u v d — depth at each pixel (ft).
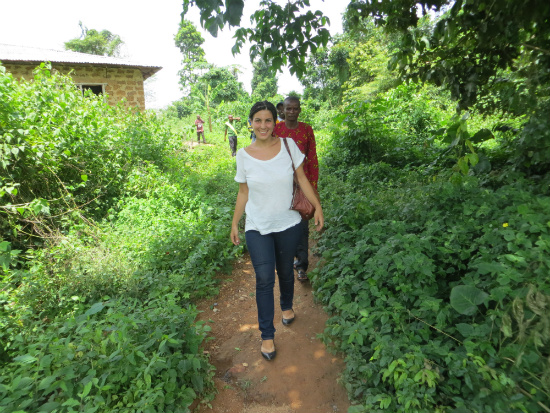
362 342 7.77
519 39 12.41
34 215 14.05
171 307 9.13
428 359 6.99
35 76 18.92
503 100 12.63
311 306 11.14
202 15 9.11
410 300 8.60
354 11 13.38
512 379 6.11
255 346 9.58
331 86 85.87
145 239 14.89
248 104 85.87
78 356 7.63
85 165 18.31
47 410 6.34
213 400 7.80
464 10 11.68
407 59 14.02
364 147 26.45
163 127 28.32
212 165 32.76
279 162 8.22
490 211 9.80
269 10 11.92
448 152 18.33
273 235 8.70
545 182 11.23
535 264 7.04
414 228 11.07
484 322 7.27
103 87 42.32
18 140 13.52
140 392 6.97
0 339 8.54
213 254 14.21
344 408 7.39
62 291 11.19
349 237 12.08
